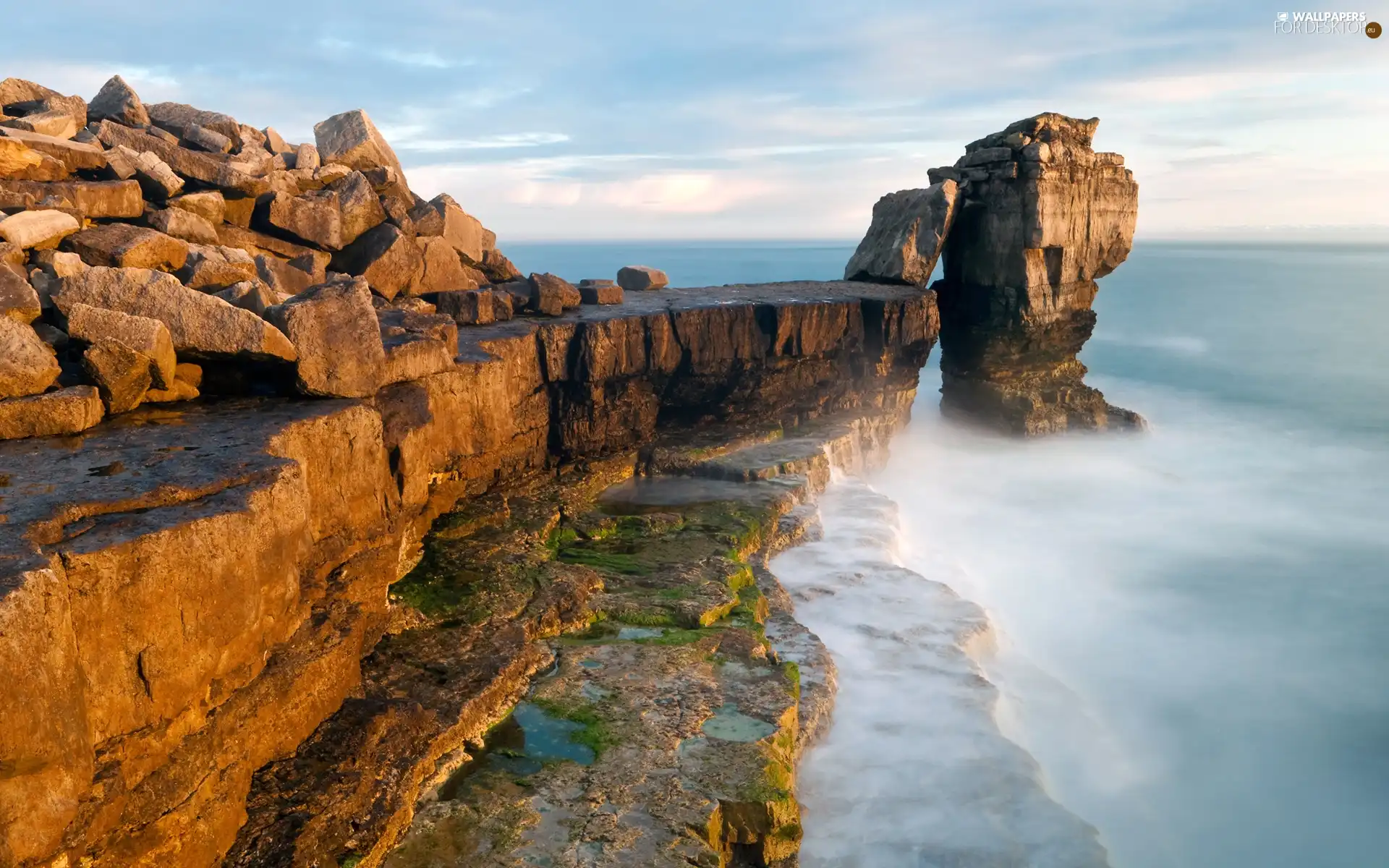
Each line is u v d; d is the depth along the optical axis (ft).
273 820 31.04
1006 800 43.88
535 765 38.73
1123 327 285.43
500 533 59.82
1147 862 49.21
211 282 46.26
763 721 42.39
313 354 40.65
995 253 123.44
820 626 59.62
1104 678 70.59
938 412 141.08
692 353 81.87
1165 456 133.69
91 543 25.46
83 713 24.08
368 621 43.01
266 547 31.14
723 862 36.76
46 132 58.18
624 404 76.95
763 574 62.64
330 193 69.97
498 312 73.61
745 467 77.97
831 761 46.24
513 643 46.11
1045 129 120.16
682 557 60.90
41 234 43.27
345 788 32.86
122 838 25.59
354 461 40.45
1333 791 58.03
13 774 21.75
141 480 30.25
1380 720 65.92
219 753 29.86
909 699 51.93
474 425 57.36
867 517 78.89
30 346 35.58
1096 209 125.49
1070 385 132.05
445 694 40.98
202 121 72.13
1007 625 78.07
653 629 51.16
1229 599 86.28
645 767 38.58
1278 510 112.37
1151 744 62.08
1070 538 99.86
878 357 102.12
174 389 39.86
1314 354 232.94
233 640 29.76
